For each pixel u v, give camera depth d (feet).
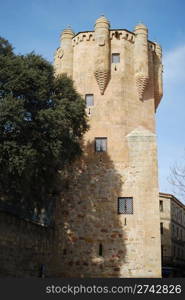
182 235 234.99
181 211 238.89
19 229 87.20
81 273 102.58
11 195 89.40
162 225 208.13
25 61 86.89
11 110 75.25
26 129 80.18
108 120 113.50
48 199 105.70
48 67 90.79
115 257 101.96
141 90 116.78
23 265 88.12
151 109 117.39
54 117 82.43
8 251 81.82
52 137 82.94
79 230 106.32
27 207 95.71
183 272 211.61
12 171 75.97
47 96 87.81
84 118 96.78
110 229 104.58
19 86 79.71
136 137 111.14
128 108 114.52
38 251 96.22
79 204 108.37
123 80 116.16
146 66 117.70
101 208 106.73
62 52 124.16
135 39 121.08
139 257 100.99
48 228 103.65
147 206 104.88
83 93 116.88
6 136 77.77
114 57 118.73
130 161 109.50
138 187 106.83
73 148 93.81
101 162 110.52
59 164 91.56
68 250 105.40
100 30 118.11
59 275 103.96
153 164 108.58
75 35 124.26
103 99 115.34
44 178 93.71
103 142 112.16
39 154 81.92
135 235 102.83
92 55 119.85
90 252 103.76
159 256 100.53
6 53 89.61
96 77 115.96
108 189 107.96
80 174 110.63
